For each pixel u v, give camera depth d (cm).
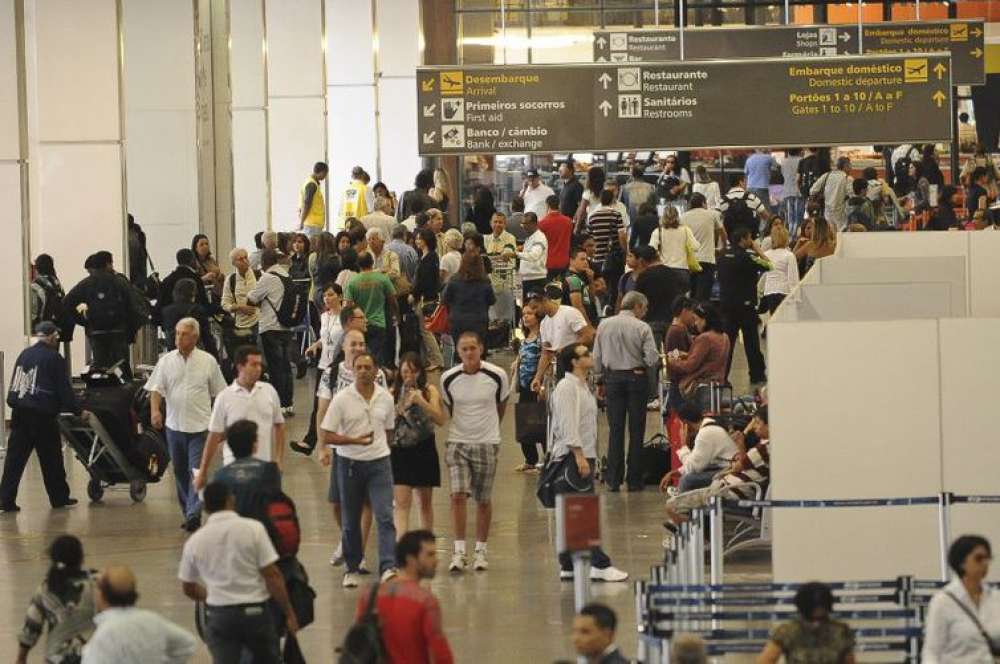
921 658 3002
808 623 2688
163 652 2877
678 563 3553
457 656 3606
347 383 4484
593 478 4378
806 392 3466
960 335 3447
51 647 3077
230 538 3153
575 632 2484
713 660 3177
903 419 3456
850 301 3959
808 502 3381
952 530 3450
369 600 2758
